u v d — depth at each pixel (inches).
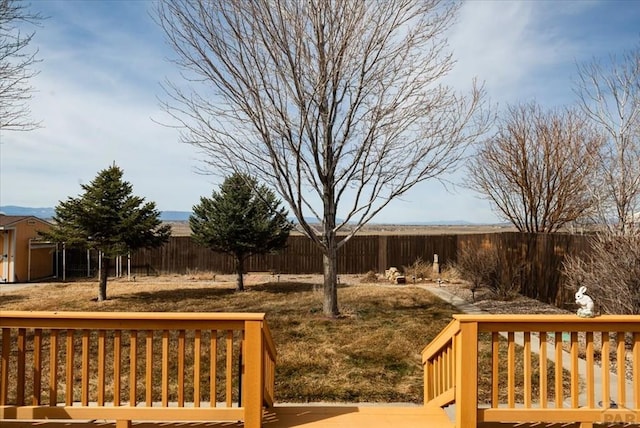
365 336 272.1
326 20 294.4
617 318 116.3
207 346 258.5
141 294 483.8
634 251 229.0
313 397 174.7
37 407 115.7
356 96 318.3
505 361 220.4
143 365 228.4
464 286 514.3
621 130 331.6
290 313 347.6
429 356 155.6
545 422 118.2
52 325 116.3
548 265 375.9
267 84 295.4
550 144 470.9
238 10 279.9
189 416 115.9
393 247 718.5
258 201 494.9
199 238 514.9
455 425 119.6
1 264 615.5
